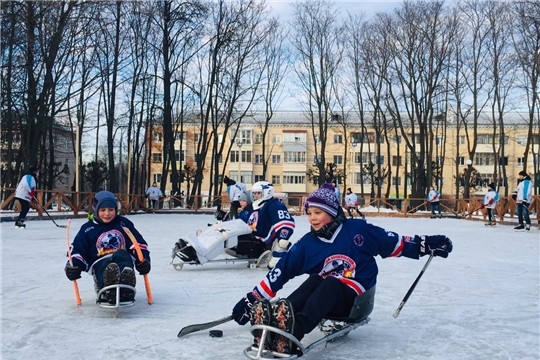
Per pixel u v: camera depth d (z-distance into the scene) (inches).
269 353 112.8
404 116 2228.1
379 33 1365.7
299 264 138.1
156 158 2378.2
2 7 758.5
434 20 1306.6
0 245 379.9
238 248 282.7
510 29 1170.0
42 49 820.6
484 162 2319.1
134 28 1117.1
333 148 2363.4
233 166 2368.4
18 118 978.7
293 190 2369.6
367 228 136.3
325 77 1440.7
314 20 1405.0
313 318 118.4
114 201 175.6
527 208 627.2
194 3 1127.0
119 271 159.9
